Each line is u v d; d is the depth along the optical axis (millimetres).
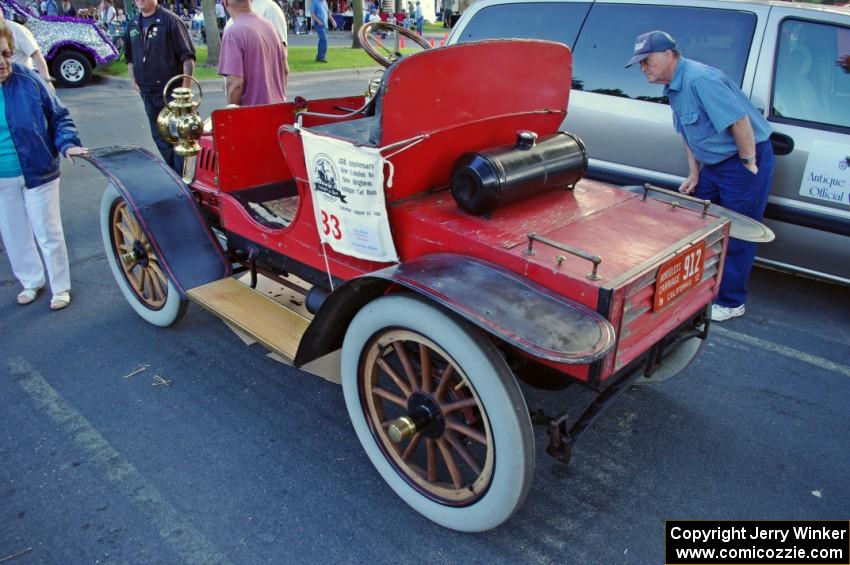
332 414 2986
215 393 3123
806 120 3689
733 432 2896
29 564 2162
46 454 2688
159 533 2295
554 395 3150
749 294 4281
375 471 2631
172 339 3611
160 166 3453
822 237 3717
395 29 2867
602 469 2654
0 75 3330
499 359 1955
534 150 2416
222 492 2490
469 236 2162
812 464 2701
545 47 2574
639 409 3049
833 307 4105
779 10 3775
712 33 3957
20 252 3910
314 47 18203
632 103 4184
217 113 3082
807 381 3293
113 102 10328
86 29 11898
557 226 2314
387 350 2469
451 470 2250
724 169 3492
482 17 4906
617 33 4270
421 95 2186
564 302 1917
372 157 2162
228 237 3398
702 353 3541
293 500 2459
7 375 3246
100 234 5133
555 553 2240
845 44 3594
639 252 2135
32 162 3590
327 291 2859
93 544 2244
